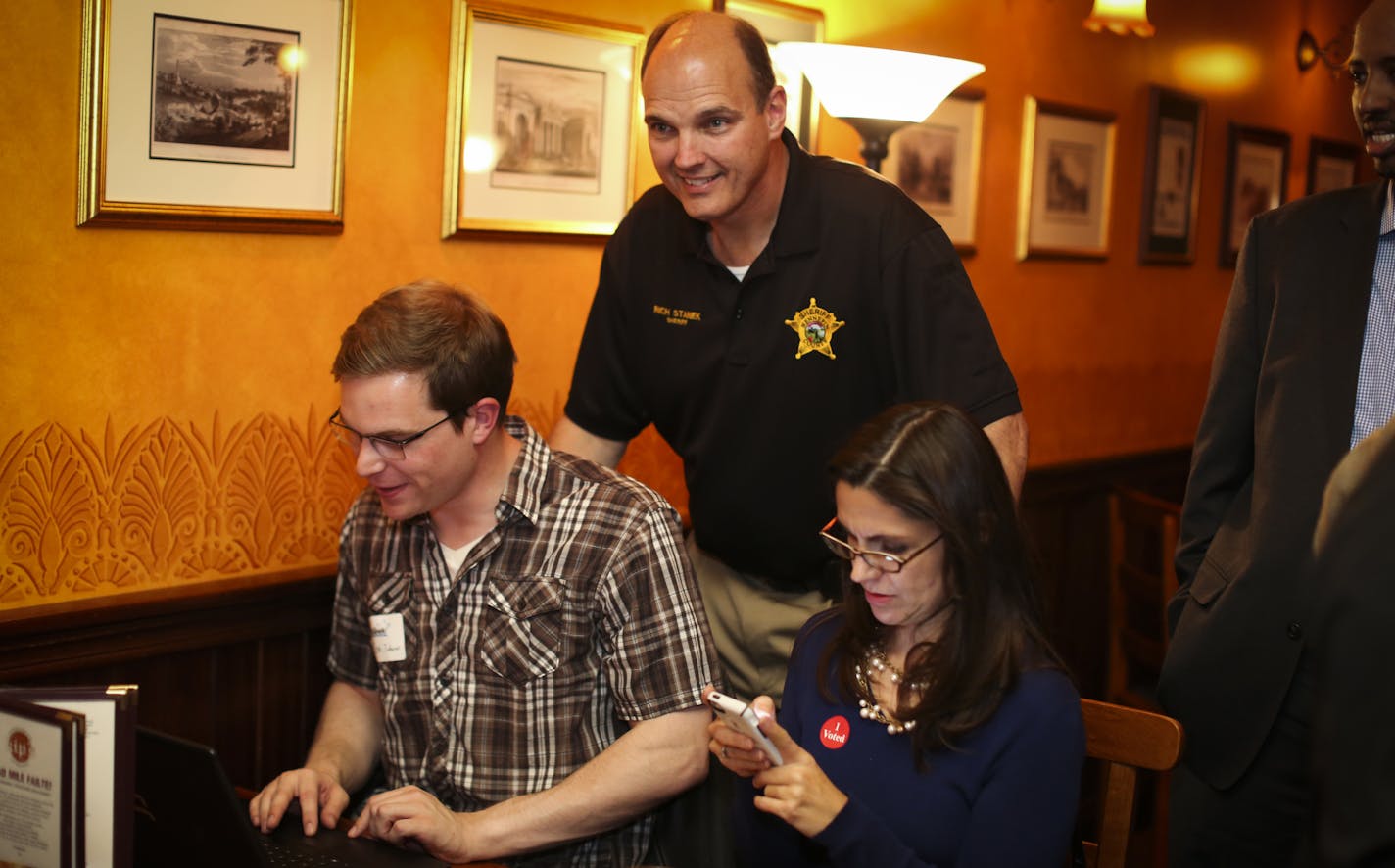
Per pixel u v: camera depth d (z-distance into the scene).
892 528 1.56
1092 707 1.83
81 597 2.10
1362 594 0.97
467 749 1.94
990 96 3.60
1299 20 4.87
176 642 2.20
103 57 2.02
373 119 2.37
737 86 1.91
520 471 1.96
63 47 2.00
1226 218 4.64
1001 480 1.61
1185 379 4.61
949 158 3.49
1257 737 2.02
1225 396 2.15
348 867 1.69
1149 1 4.11
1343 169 5.30
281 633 2.35
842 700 1.70
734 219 2.08
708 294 2.19
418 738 1.98
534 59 2.57
